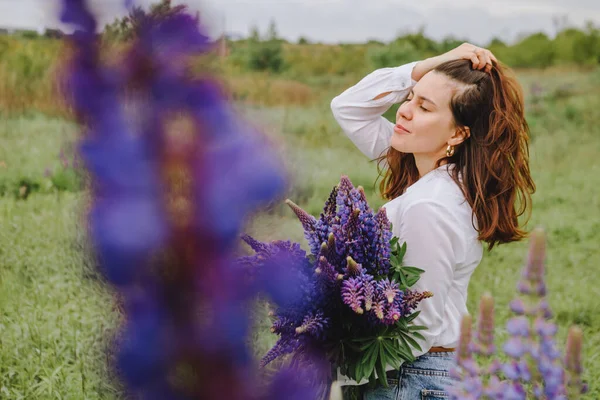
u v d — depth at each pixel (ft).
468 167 7.84
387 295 6.42
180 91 1.25
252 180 1.23
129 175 1.19
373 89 8.84
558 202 30.09
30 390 11.53
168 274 1.22
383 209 6.94
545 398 5.57
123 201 1.19
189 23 1.28
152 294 1.22
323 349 6.66
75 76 1.22
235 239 1.24
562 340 15.14
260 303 1.62
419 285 7.43
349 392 8.01
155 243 1.19
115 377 1.27
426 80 7.91
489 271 19.89
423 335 7.36
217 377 1.27
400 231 7.75
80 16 1.22
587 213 28.07
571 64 88.58
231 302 1.26
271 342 11.48
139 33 1.26
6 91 45.11
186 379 1.26
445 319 7.71
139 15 1.27
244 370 1.30
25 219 22.03
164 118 1.23
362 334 6.86
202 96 1.26
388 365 7.36
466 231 7.70
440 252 7.40
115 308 1.37
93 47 1.23
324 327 6.43
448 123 7.79
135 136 1.21
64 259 17.31
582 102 57.57
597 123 50.62
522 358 5.69
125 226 1.17
